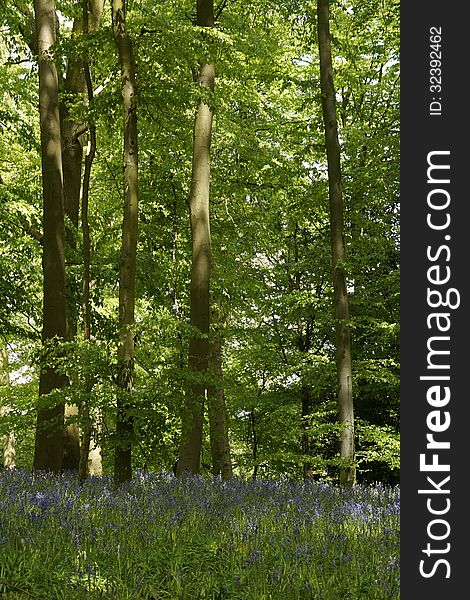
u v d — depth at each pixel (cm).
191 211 1529
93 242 2034
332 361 2002
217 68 1662
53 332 1403
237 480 1148
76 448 1720
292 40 2247
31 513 671
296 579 550
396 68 2373
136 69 1153
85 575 532
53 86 1465
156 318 1110
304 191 2067
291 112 2356
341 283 1596
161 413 1023
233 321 2442
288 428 2452
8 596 491
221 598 525
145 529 675
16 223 1767
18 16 1739
